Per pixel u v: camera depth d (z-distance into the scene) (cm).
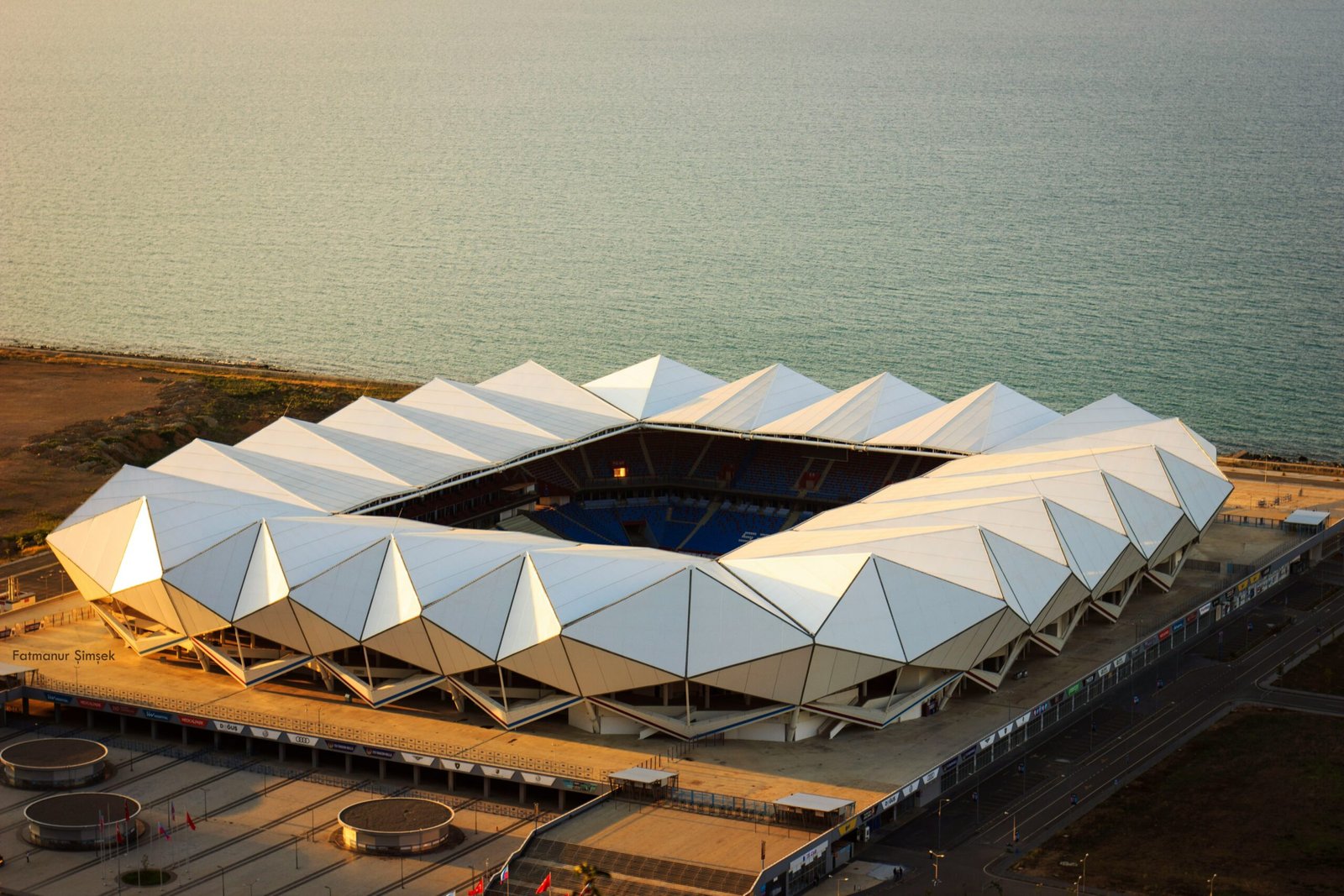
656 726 19162
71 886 16225
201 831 17500
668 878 15875
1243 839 17188
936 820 17712
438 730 19512
